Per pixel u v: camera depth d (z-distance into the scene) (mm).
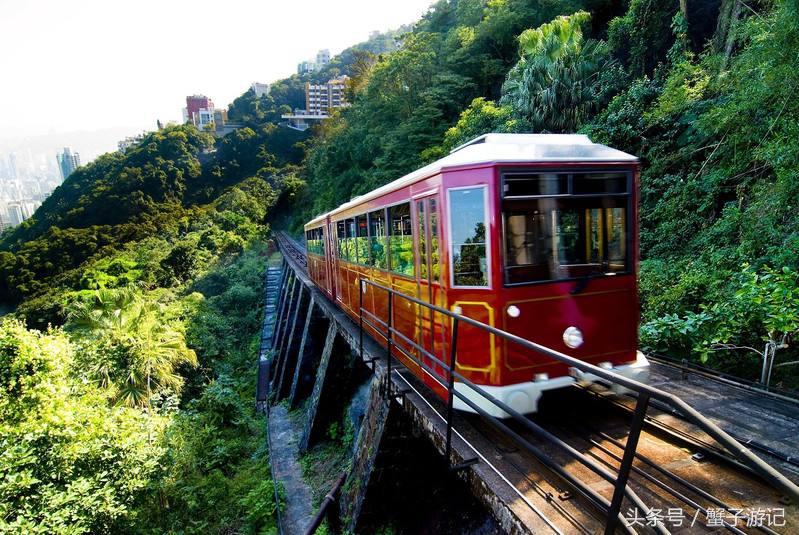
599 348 4703
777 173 6754
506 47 27484
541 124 14969
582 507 3283
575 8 22859
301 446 12562
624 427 4535
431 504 6414
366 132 35438
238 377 22688
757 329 5844
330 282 13039
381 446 6320
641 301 8195
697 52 14094
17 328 10086
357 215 9062
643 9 15422
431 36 31938
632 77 15742
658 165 11312
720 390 5277
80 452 8578
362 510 6539
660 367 6203
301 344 16438
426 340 5543
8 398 9086
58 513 7172
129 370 15234
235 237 47688
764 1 9797
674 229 10102
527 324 4457
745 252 7074
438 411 5176
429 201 5191
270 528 9203
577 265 4633
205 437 13812
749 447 3943
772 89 6949
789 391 5219
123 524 8500
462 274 4691
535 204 4461
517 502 3385
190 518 9875
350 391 12070
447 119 26938
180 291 35969
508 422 4672
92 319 16922
